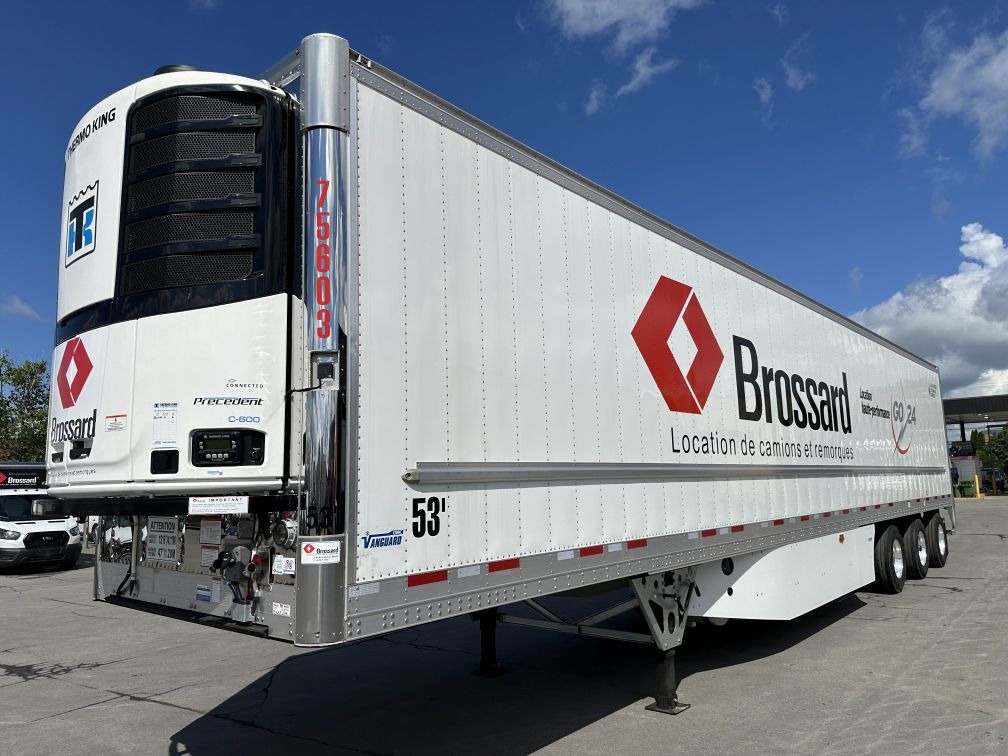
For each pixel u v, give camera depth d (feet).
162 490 10.75
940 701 18.03
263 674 21.84
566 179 15.52
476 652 23.95
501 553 12.64
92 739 16.43
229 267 10.94
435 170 12.26
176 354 10.89
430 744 15.62
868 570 30.37
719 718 16.96
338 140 10.53
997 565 43.52
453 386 12.10
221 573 11.40
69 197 13.08
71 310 12.53
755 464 21.76
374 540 10.40
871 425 32.35
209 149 11.19
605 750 15.05
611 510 15.47
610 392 15.97
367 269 10.77
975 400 178.70
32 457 91.35
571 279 15.26
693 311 19.60
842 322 30.32
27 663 24.20
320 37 10.63
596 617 18.19
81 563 61.87
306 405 10.09
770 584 22.16
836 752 14.80
